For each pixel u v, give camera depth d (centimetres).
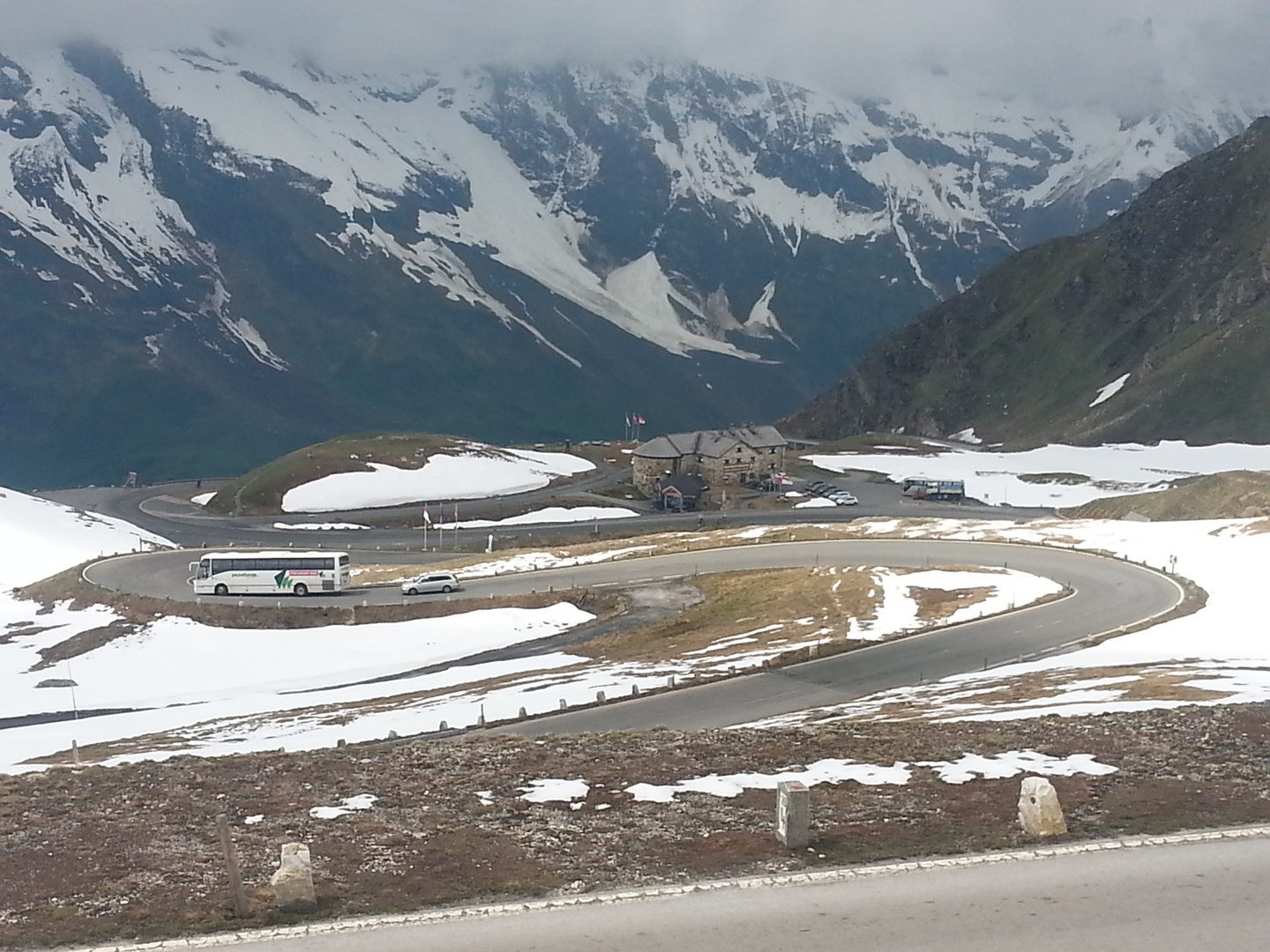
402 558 13388
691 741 3322
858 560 9400
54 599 9956
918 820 2336
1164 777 2591
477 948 1706
